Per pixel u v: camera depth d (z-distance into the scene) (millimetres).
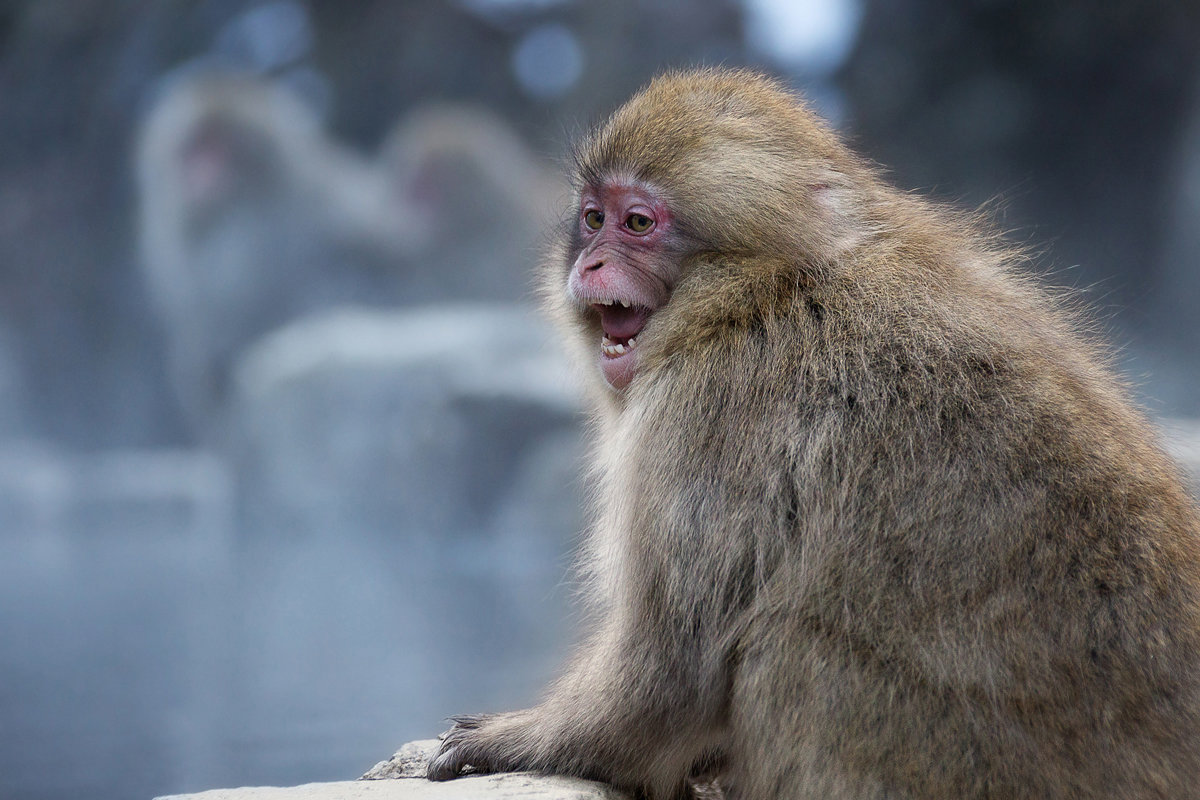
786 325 9109
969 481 8148
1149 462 8719
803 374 8820
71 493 53188
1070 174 65562
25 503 52188
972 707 7945
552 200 13102
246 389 50156
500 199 61656
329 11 69938
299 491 46750
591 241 10453
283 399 47469
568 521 42594
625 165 10109
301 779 16672
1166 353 57969
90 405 62625
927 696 8023
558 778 9305
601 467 10836
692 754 9461
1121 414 9000
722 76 11039
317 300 61062
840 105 70750
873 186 10562
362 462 46281
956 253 9953
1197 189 60594
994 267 10281
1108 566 7961
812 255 9547
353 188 62250
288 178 61438
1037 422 8336
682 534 8867
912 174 67188
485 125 64938
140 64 67125
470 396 45438
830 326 8992
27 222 64875
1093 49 63844
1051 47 64812
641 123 10219
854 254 9594
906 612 8133
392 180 62625
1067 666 7828
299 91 70625
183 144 61062
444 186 61438
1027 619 7895
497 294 59969
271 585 35625
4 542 46188
